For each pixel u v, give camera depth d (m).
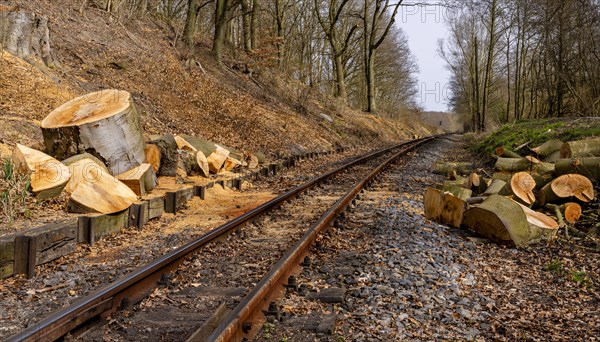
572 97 29.84
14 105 12.31
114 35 21.58
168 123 16.94
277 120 24.64
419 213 10.60
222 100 22.25
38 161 8.84
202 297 5.55
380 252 7.27
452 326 4.96
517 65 38.41
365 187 13.95
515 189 10.05
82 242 7.64
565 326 5.06
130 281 5.46
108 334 4.64
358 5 55.38
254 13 33.91
